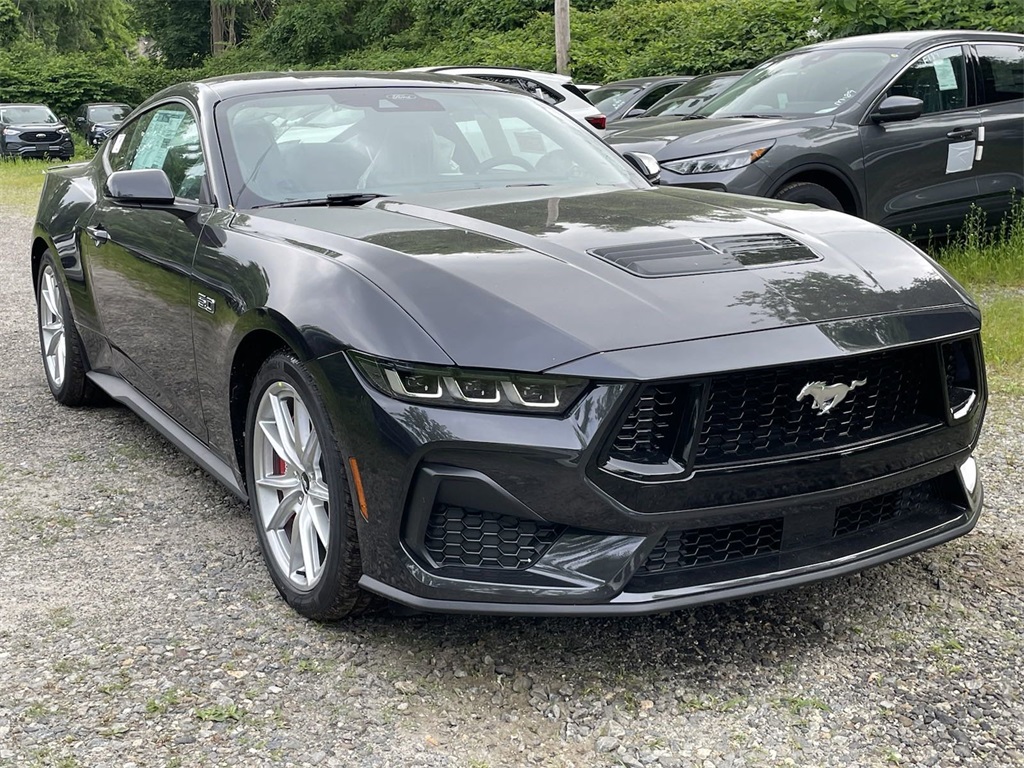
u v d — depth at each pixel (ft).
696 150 21.84
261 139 11.99
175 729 7.75
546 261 8.76
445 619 9.41
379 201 11.12
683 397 7.79
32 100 122.42
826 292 8.68
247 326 9.62
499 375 7.69
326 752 7.47
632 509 7.75
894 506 9.15
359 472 8.25
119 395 14.34
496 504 7.84
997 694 8.06
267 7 149.69
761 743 7.51
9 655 8.86
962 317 9.11
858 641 8.92
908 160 23.11
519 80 34.17
